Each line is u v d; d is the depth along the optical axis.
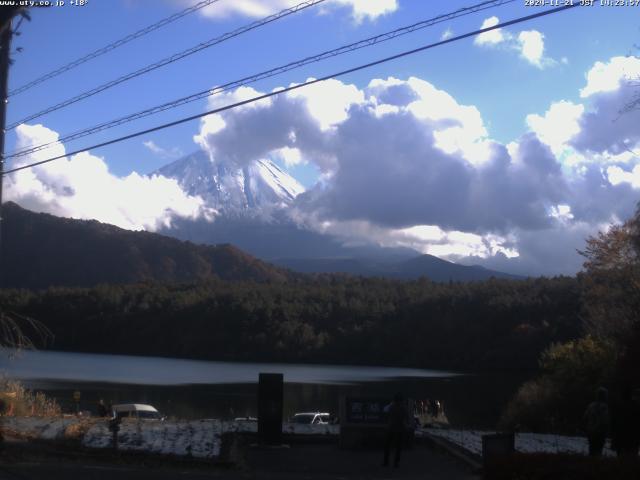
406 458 16.23
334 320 116.50
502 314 100.12
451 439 18.25
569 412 33.41
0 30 14.55
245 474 13.92
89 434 17.38
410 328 110.38
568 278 105.75
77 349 118.00
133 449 15.57
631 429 14.91
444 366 101.38
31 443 15.73
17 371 77.31
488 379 81.19
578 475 11.23
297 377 83.69
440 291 117.25
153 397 60.59
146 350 116.62
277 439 17.09
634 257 39.84
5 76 16.88
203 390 66.94
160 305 121.69
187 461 14.72
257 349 112.69
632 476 10.97
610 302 39.75
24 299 123.69
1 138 17.02
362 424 17.12
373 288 131.25
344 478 13.84
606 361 33.50
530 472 11.56
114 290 127.94
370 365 106.94
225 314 117.69
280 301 121.50
